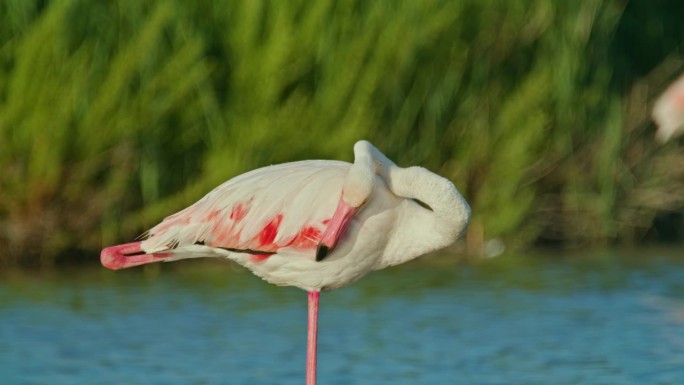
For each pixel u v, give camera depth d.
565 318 12.13
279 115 14.37
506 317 12.20
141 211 14.35
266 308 12.65
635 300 12.97
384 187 8.63
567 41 15.91
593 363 10.46
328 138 14.48
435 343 11.20
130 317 12.16
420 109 15.60
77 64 13.96
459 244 15.96
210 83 14.42
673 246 16.89
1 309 12.40
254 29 14.50
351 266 8.76
